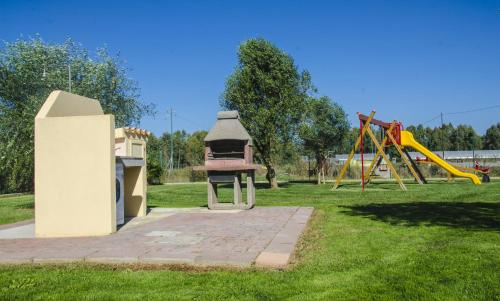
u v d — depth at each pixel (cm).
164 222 955
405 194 1688
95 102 1070
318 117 2939
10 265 560
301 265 518
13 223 1048
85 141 821
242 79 2397
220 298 399
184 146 6662
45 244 702
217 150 1320
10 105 1355
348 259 544
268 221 925
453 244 607
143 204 1106
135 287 441
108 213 806
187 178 3775
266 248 605
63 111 919
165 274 489
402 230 754
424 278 447
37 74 1401
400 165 3675
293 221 916
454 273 461
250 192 1234
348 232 752
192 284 446
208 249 605
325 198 1623
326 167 3600
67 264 556
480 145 9606
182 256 554
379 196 1631
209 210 1219
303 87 2491
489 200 1305
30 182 1462
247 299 395
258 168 1238
